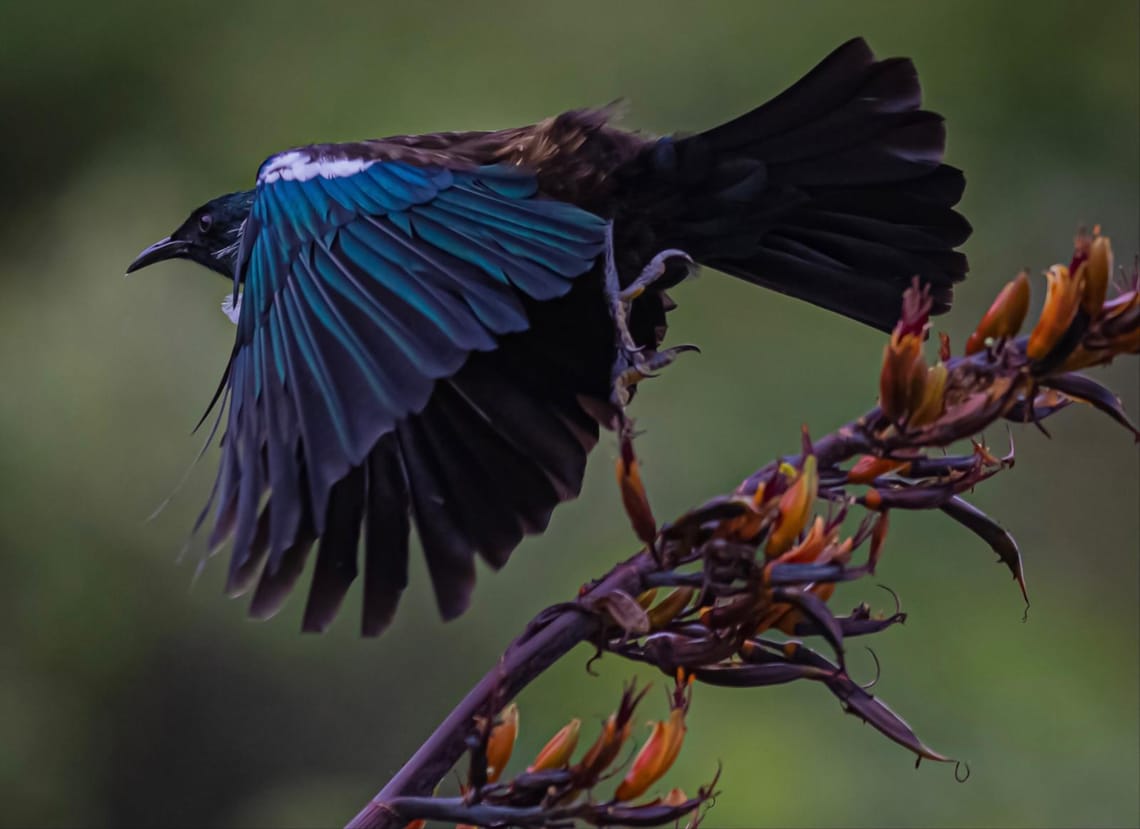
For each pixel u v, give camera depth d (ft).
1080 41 41.32
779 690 33.47
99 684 43.86
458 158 20.16
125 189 44.62
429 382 16.70
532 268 18.16
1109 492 39.09
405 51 43.86
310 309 18.22
